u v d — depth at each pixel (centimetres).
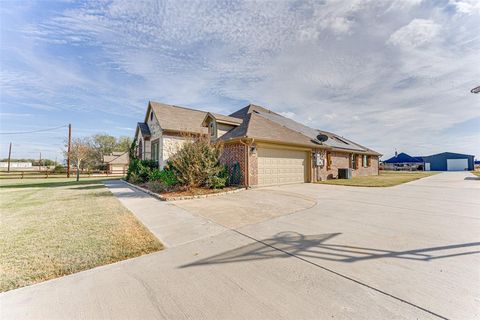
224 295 238
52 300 235
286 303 222
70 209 694
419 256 326
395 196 885
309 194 942
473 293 231
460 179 1758
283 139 1276
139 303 227
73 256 343
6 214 634
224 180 1070
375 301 222
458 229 451
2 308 222
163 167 1450
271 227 485
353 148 2141
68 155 2562
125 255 349
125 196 973
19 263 319
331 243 385
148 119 1872
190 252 359
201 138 1070
